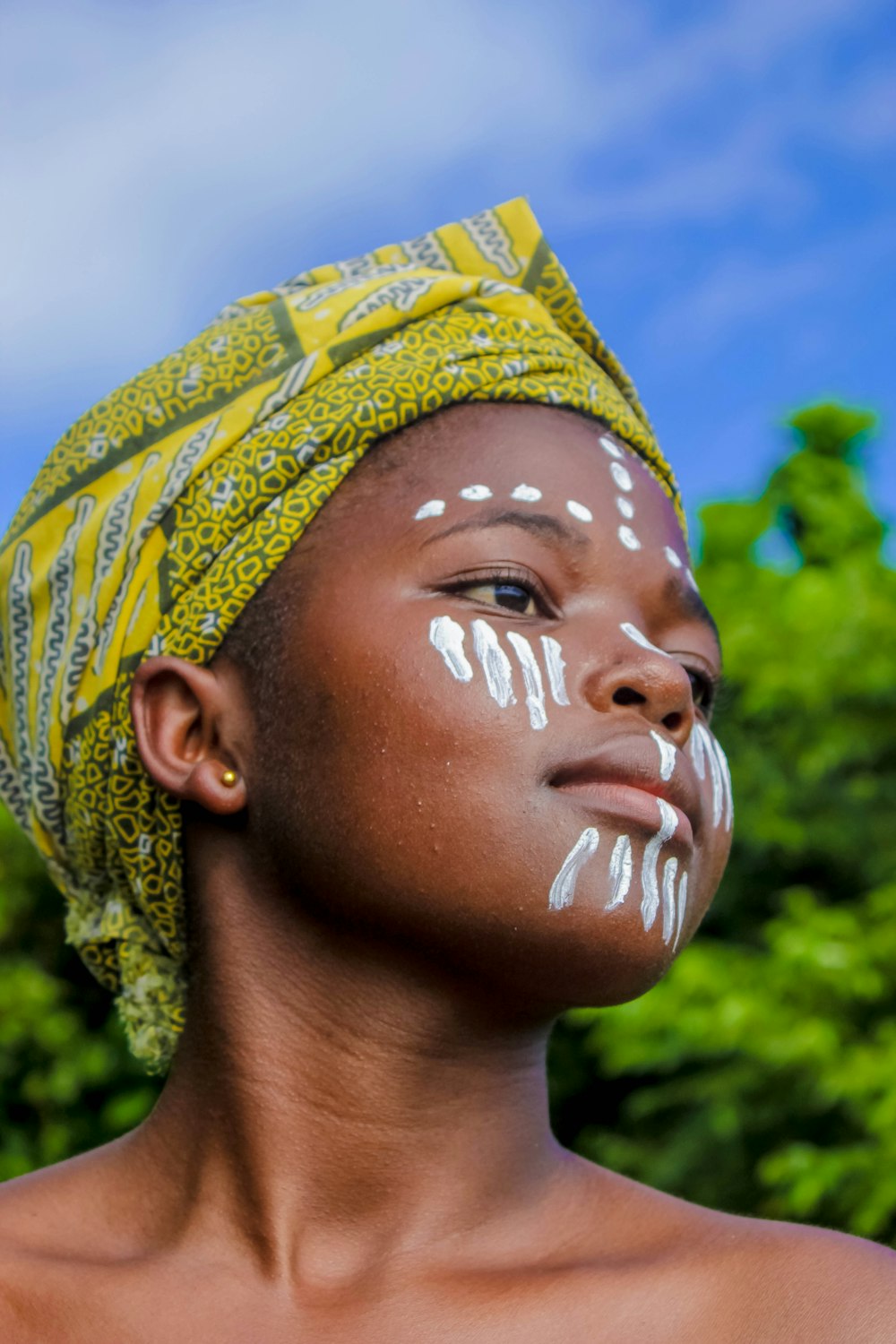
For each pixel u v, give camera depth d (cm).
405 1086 234
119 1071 862
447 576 240
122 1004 276
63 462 280
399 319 269
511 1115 239
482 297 279
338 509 252
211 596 252
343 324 270
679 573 259
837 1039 772
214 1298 224
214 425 263
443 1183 234
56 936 877
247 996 242
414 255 303
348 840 228
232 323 282
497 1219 235
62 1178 247
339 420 255
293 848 235
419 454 255
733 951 823
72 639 270
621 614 245
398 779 226
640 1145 912
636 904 223
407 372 260
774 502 1121
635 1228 237
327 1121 234
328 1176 233
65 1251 234
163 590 259
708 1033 782
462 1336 216
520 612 242
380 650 233
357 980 233
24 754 282
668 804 230
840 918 809
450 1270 227
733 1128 805
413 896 223
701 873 250
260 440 259
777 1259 224
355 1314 220
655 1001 794
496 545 242
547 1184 242
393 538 244
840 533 1107
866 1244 229
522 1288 222
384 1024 233
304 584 246
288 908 240
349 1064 234
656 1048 803
